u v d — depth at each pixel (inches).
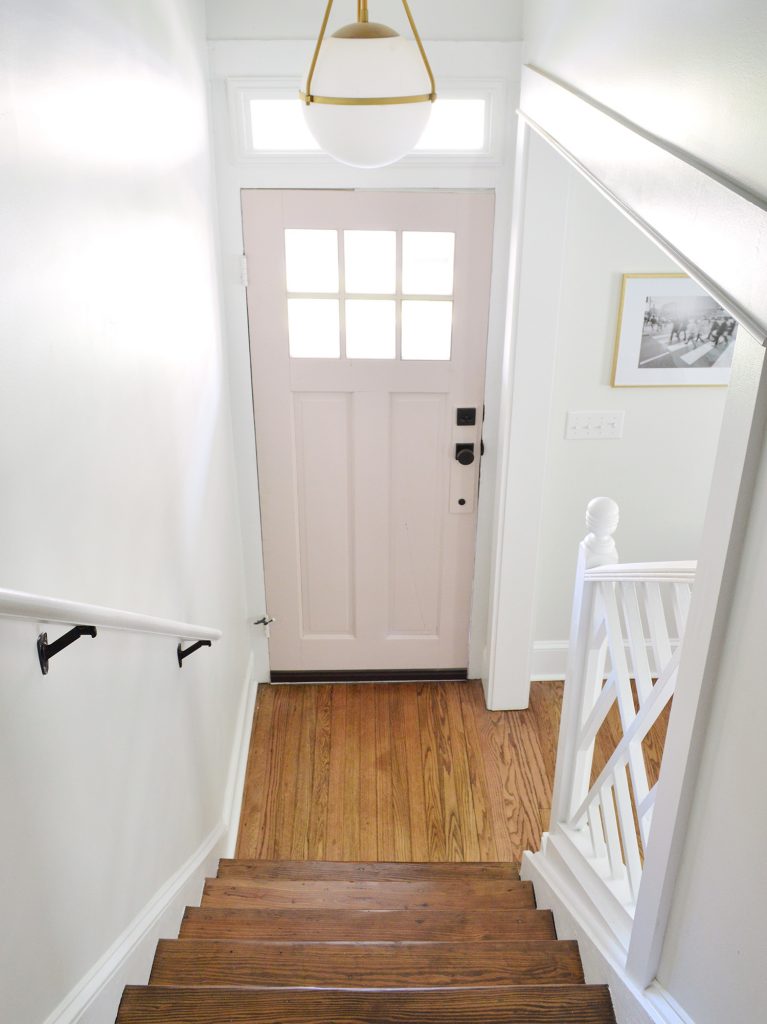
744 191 42.1
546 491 133.1
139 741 69.0
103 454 58.9
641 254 118.5
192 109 97.1
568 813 91.6
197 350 98.7
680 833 54.7
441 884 99.7
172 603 81.3
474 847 115.1
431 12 107.5
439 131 114.7
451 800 123.1
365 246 120.1
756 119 41.0
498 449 130.1
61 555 50.1
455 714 140.8
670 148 52.5
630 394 126.7
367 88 72.5
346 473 133.6
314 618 144.6
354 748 133.3
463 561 140.0
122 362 64.2
